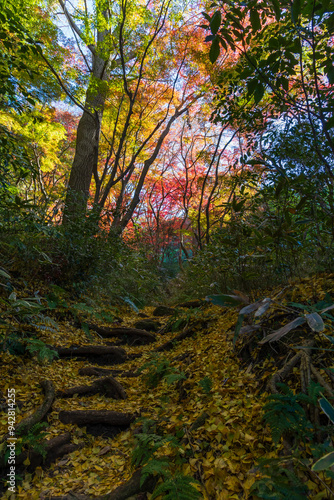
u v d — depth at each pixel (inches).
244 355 118.6
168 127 447.5
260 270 168.2
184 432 86.9
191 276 288.2
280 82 75.5
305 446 69.0
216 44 67.2
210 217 536.4
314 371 83.6
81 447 95.0
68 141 621.9
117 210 274.7
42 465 86.2
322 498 58.7
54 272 202.5
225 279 195.3
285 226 113.7
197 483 68.9
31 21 251.1
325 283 123.9
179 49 387.9
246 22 277.4
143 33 339.3
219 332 156.1
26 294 175.8
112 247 253.4
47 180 644.7
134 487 73.5
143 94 447.5
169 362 134.6
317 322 54.8
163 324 230.7
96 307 221.8
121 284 287.0
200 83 414.0
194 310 189.5
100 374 144.3
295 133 136.3
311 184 112.2
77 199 262.1
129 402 119.1
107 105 392.5
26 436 87.9
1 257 185.8
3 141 163.5
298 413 72.2
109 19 317.7
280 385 81.8
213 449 79.4
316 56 73.3
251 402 90.2
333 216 112.1
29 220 176.1
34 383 119.4
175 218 764.0
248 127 166.4
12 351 131.5
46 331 165.0
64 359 154.3
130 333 201.0
